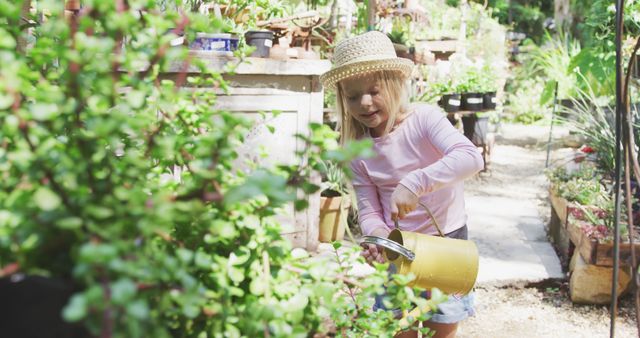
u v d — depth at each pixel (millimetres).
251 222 1097
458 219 2152
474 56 8000
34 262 901
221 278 1056
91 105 983
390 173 2098
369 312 1471
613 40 5121
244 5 3627
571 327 2969
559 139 8086
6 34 1055
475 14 8539
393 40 4812
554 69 8648
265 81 3295
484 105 6035
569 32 11461
